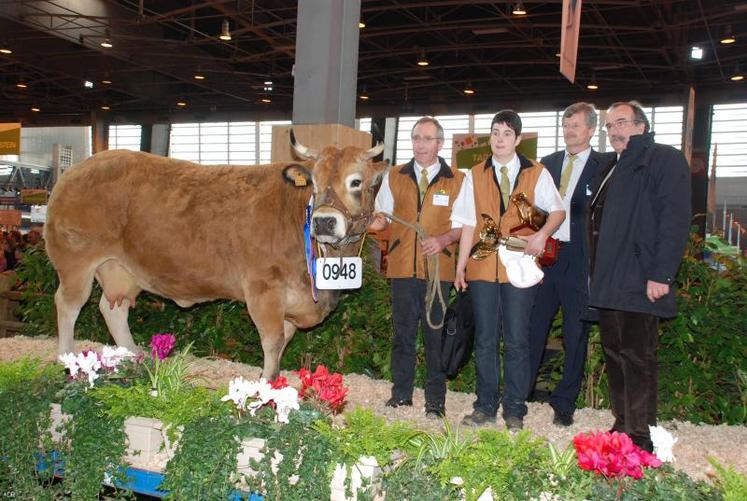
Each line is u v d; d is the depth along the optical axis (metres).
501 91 23.28
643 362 3.83
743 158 22.23
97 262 5.20
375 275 6.39
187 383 3.87
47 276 7.70
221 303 6.77
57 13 17.48
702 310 5.30
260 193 4.78
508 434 3.02
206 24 19.91
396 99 24.77
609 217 3.92
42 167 33.84
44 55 20.14
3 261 12.69
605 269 3.89
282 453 3.05
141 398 3.49
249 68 22.77
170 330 7.02
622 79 20.81
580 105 4.74
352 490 3.01
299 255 4.64
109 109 27.92
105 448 3.40
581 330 4.73
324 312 4.82
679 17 16.66
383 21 18.39
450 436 3.06
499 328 4.50
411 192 4.82
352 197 4.38
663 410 5.42
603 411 5.50
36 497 3.51
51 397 3.66
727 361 5.39
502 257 4.31
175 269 4.93
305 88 6.54
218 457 3.14
